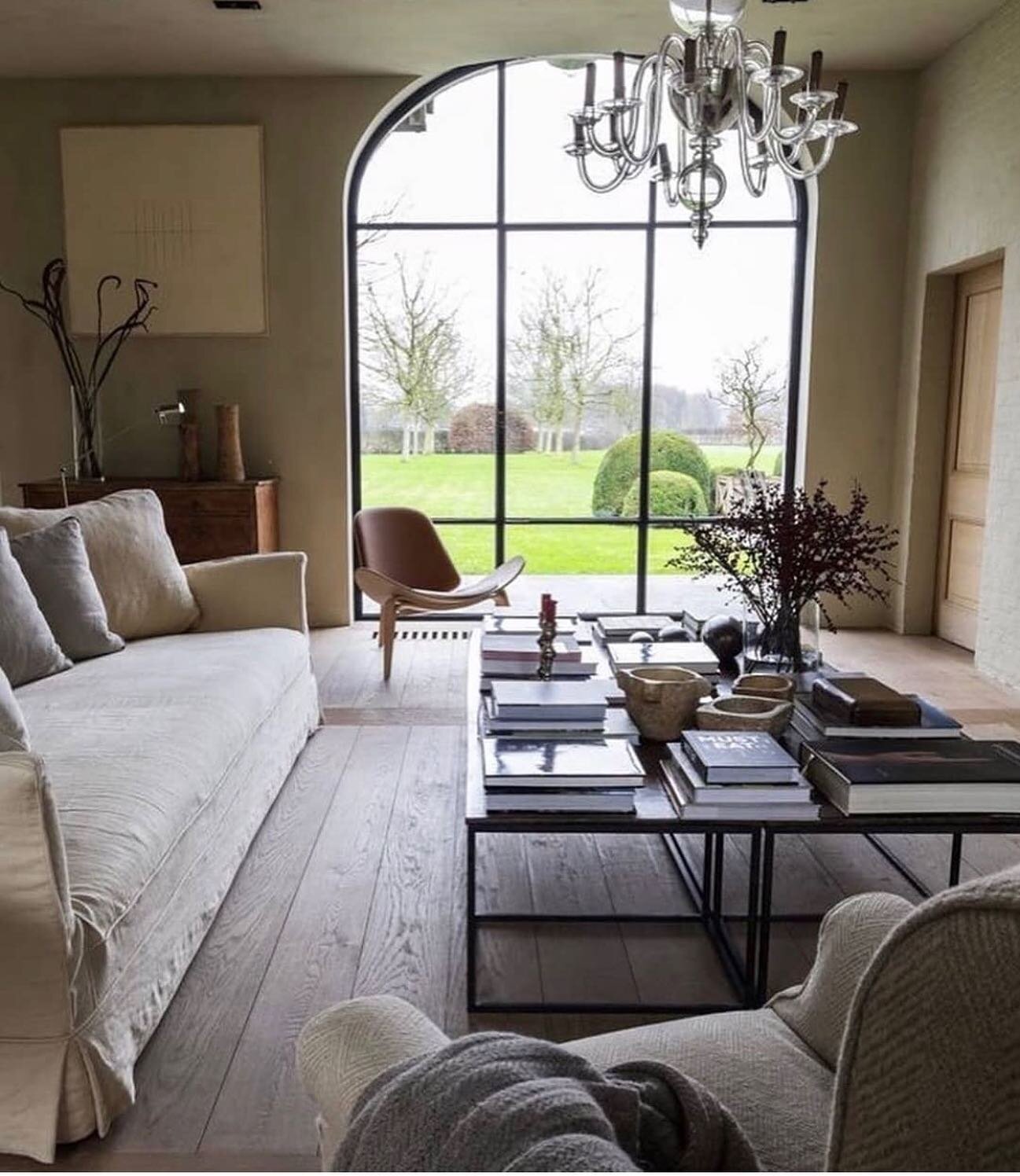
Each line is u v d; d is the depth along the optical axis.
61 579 3.19
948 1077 0.51
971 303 5.46
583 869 2.84
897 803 1.96
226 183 5.73
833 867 2.85
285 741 3.43
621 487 6.25
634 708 2.46
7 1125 1.66
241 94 5.71
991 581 4.91
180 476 5.70
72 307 5.80
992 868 2.83
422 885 2.70
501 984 2.22
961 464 5.58
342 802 3.28
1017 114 4.63
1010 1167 0.48
